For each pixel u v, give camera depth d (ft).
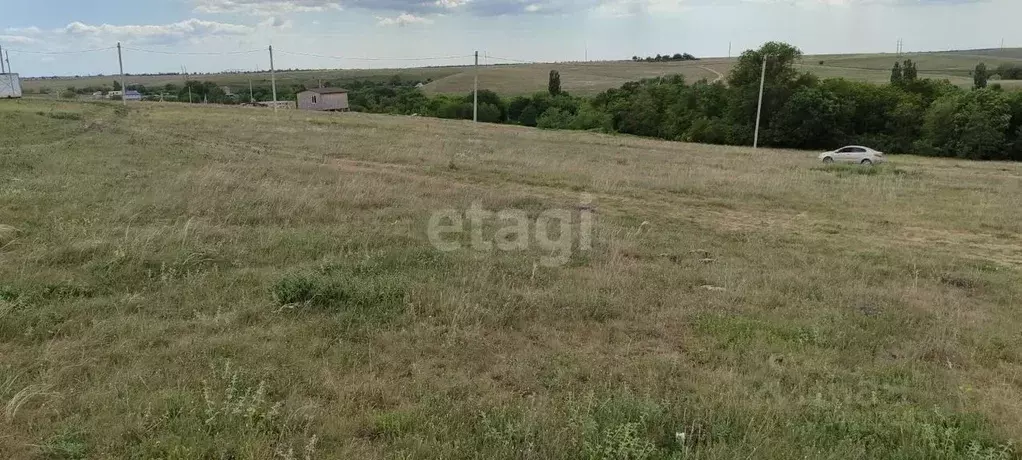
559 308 21.25
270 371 15.33
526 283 24.00
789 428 13.53
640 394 15.23
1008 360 18.51
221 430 12.57
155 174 45.19
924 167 94.07
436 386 15.19
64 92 291.99
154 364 15.51
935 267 29.30
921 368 17.56
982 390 16.24
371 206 38.81
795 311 21.93
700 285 25.02
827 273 27.25
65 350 15.96
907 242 36.29
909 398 15.67
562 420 13.51
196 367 15.37
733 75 187.83
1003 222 42.24
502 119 255.29
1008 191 58.39
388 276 23.26
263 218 33.42
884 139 165.99
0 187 37.29
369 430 13.07
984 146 145.38
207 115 127.24
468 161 65.92
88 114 111.86
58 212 31.22
